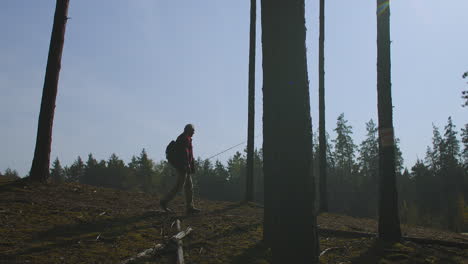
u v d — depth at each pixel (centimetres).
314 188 394
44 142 1073
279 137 389
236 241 704
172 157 899
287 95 392
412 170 6944
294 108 391
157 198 1125
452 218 5091
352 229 893
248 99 1433
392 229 759
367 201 6056
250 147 1403
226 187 8150
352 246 721
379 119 793
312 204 389
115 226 736
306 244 379
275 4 404
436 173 6481
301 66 400
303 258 377
